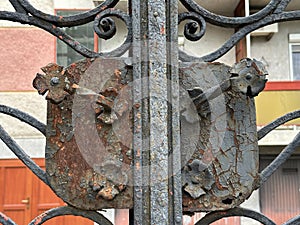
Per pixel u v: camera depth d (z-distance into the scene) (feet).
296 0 24.73
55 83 2.44
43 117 22.13
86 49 2.55
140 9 2.57
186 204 2.44
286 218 23.77
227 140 2.52
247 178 2.50
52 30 2.57
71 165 2.44
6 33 22.85
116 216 19.07
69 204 2.42
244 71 2.53
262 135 2.56
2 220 2.38
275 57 26.84
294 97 24.11
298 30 26.99
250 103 2.56
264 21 2.65
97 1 23.06
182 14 2.62
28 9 2.58
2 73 22.43
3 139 2.47
